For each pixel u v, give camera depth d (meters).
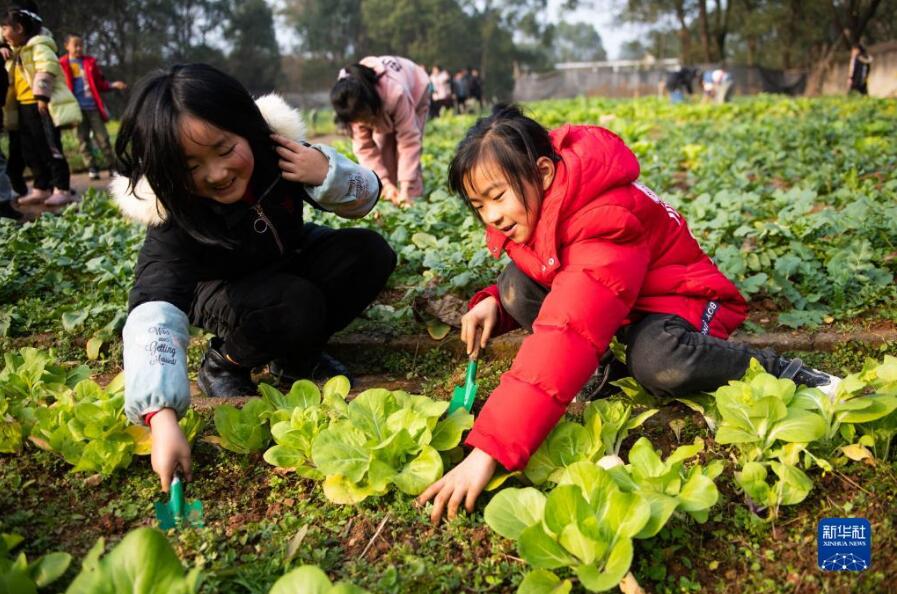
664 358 2.24
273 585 1.67
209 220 2.33
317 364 2.96
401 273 3.88
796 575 1.80
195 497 2.15
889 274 3.39
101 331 3.25
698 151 7.58
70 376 2.75
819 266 3.55
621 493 1.79
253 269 2.62
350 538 1.99
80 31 22.11
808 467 2.05
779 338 3.04
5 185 5.62
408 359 3.14
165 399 2.02
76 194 7.09
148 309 2.19
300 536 1.92
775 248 4.03
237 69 35.53
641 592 1.74
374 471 2.04
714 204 4.73
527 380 2.00
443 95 22.11
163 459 1.98
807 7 36.81
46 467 2.25
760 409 2.03
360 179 2.53
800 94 35.94
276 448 2.18
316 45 53.75
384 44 55.34
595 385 2.73
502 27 60.59
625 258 2.12
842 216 4.07
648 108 16.03
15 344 3.27
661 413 2.49
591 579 1.65
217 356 2.76
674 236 2.38
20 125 6.57
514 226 2.17
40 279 3.89
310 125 19.64
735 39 57.56
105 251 4.13
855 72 23.00
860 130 8.92
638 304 2.37
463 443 2.31
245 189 2.26
